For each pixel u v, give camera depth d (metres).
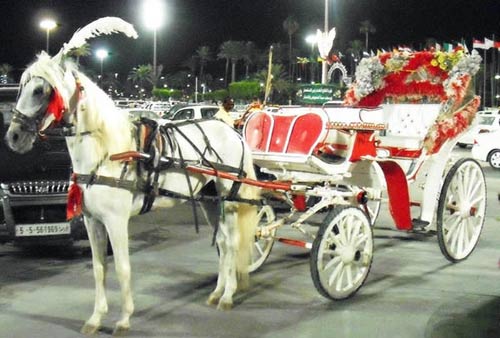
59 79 5.56
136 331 6.14
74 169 5.91
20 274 8.20
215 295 6.98
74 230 8.62
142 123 6.29
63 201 8.60
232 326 6.31
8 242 8.62
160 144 6.25
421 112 9.43
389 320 6.54
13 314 6.64
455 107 8.82
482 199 9.38
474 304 7.07
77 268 8.49
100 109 5.83
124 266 5.97
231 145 6.95
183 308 6.86
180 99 63.50
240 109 28.00
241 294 7.38
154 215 12.38
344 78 20.34
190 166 6.43
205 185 7.00
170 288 7.58
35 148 8.85
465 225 9.09
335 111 8.48
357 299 7.23
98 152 5.80
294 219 10.58
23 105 5.52
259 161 7.77
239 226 6.98
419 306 7.00
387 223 11.68
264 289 7.58
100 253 6.16
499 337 6.04
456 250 8.95
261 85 40.25
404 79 9.80
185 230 10.97
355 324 6.41
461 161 9.00
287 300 7.17
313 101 18.52
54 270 8.39
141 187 6.09
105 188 5.83
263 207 8.23
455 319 6.57
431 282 7.95
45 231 8.59
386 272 8.40
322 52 22.12
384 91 10.05
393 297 7.32
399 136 9.64
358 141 7.81
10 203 8.51
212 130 6.95
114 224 5.92
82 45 5.64
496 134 21.73
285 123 7.60
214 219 7.34
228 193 6.91
